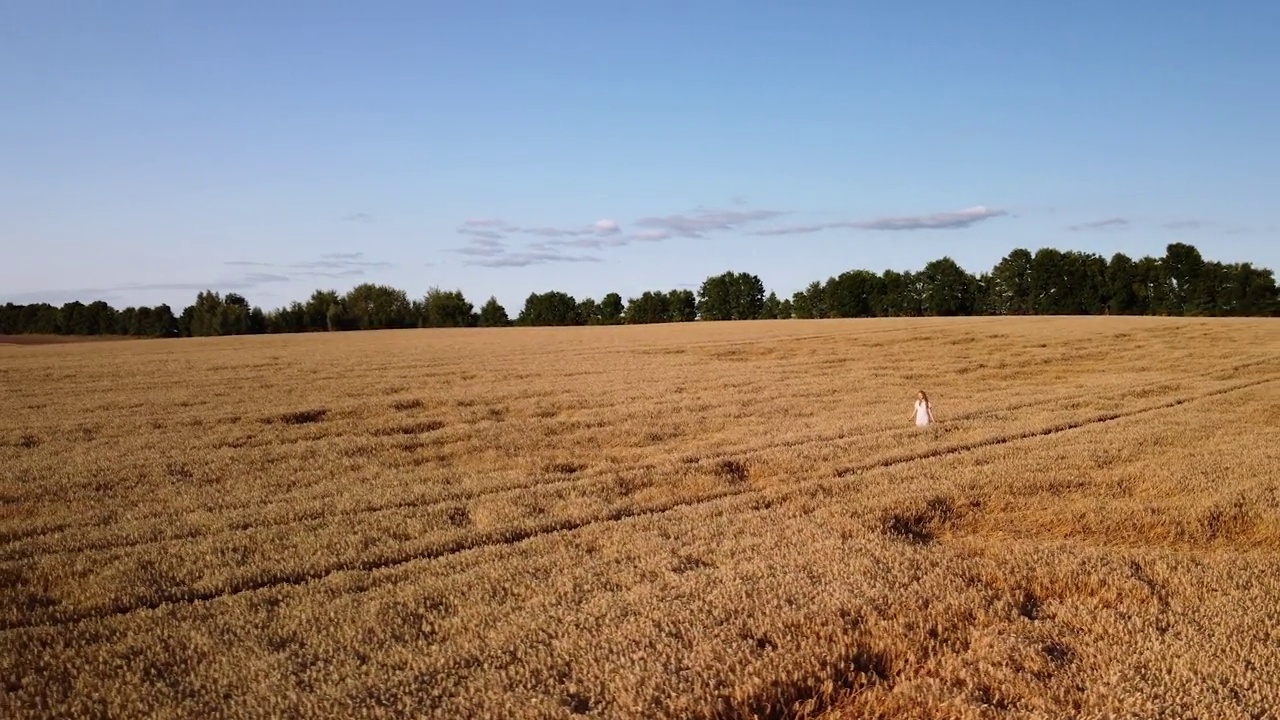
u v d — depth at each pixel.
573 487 14.15
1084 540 11.01
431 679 6.80
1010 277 122.75
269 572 9.82
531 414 24.47
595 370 38.09
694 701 6.29
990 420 21.34
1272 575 9.12
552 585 9.02
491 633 7.68
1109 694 6.40
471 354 48.91
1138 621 7.72
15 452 18.34
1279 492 12.60
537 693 6.47
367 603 8.57
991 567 9.23
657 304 149.25
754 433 20.11
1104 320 68.12
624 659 7.01
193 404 26.62
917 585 8.64
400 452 18.25
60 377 35.75
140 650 7.60
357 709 6.31
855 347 49.94
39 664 7.28
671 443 19.25
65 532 11.73
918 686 6.60
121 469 16.22
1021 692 6.53
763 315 144.62
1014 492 12.94
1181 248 108.75
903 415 23.02
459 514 12.78
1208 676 6.70
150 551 10.76
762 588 8.66
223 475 15.85
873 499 12.41
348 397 28.19
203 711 6.35
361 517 12.38
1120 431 18.77
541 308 153.12
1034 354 43.88
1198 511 11.63
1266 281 101.94
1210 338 49.72
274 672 6.91
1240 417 21.09
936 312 127.81
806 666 6.84
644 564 9.68
